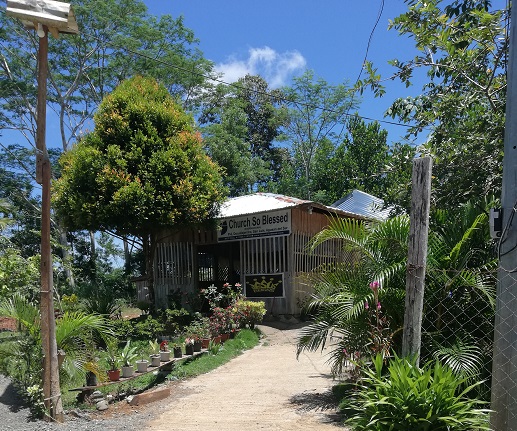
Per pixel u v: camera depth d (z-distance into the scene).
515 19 4.10
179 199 14.62
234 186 29.83
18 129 27.72
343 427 5.98
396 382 4.03
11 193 27.86
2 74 26.66
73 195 14.62
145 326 13.45
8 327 10.84
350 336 6.39
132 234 16.25
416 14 8.03
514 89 4.05
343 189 30.31
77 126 28.75
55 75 27.64
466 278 5.23
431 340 5.26
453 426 3.83
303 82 34.25
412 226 4.47
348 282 6.58
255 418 6.77
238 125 31.19
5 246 14.20
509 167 4.00
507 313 3.88
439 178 7.99
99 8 25.67
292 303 15.58
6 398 7.81
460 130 8.08
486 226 5.60
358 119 31.00
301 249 16.00
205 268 18.78
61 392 7.83
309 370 10.05
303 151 35.31
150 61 27.17
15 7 6.41
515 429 3.78
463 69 8.07
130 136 14.89
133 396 8.16
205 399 8.12
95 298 15.66
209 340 12.11
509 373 3.84
